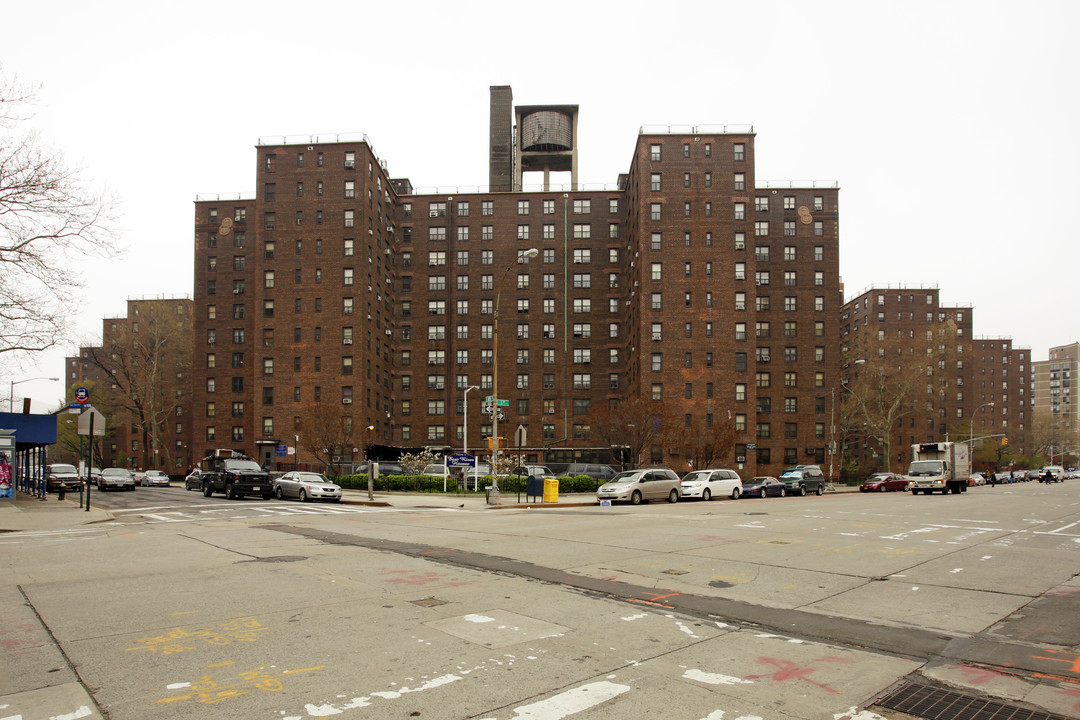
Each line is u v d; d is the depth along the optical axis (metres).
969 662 6.27
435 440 72.88
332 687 5.30
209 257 76.50
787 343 71.69
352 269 64.94
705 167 65.56
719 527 18.27
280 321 65.12
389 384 72.69
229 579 9.77
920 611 8.35
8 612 7.70
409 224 76.06
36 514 23.08
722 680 5.64
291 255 65.69
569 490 39.38
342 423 55.12
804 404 70.81
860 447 109.25
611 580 10.05
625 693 5.28
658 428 53.62
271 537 15.49
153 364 73.69
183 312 87.56
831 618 7.93
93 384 79.44
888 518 22.00
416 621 7.35
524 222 75.44
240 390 74.31
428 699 5.07
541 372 73.19
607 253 74.75
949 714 5.00
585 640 6.73
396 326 74.75
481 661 5.98
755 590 9.53
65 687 5.25
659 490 34.00
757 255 72.75
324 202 65.88
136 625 7.12
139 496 37.72
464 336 74.25
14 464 30.75
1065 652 6.62
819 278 72.50
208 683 5.36
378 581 9.66
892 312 108.44
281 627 7.05
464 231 75.56
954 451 44.50
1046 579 10.60
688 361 63.66
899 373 86.69
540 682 5.48
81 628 6.99
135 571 10.48
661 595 9.05
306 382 64.12
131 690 5.20
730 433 53.72
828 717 4.92
